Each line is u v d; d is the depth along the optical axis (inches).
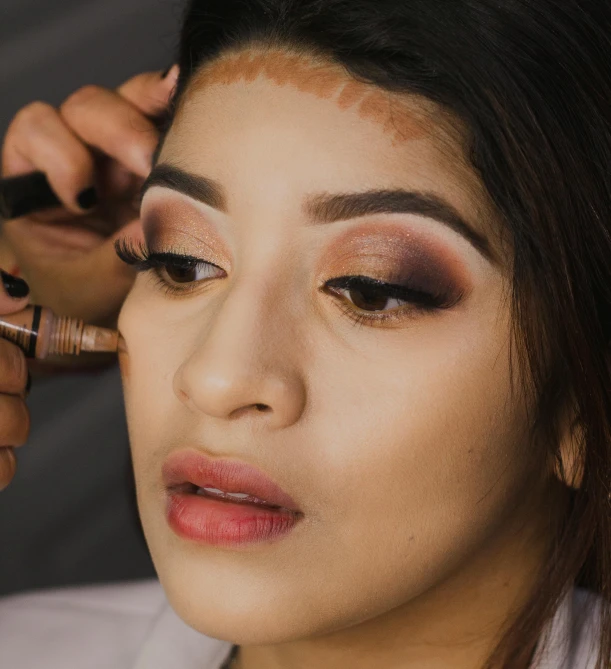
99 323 55.7
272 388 32.4
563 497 39.8
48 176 50.5
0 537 75.4
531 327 34.5
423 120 33.6
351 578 34.0
